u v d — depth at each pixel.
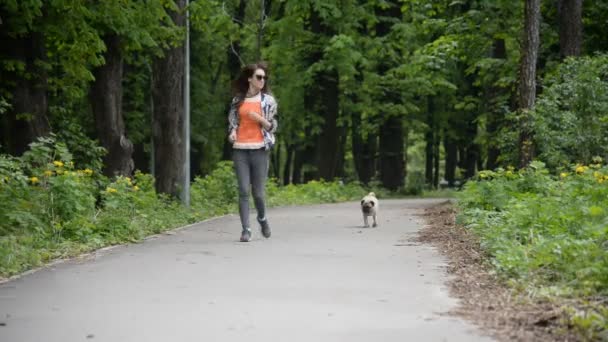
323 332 5.19
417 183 41.34
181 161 19.77
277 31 34.62
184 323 5.50
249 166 11.17
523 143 18.75
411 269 8.07
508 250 8.16
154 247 10.25
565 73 19.59
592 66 19.09
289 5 29.92
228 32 27.50
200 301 6.31
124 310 5.96
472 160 50.62
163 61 19.70
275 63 35.56
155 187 19.84
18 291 6.82
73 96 18.33
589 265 6.89
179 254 9.41
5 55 15.44
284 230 13.01
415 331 5.19
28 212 10.76
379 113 40.16
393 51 36.59
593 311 5.50
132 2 17.09
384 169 40.78
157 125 19.86
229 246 10.33
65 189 11.48
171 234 12.32
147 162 34.44
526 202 11.62
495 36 27.78
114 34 17.69
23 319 5.66
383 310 5.90
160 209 15.78
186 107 19.39
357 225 14.21
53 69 18.30
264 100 11.11
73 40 16.72
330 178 36.41
